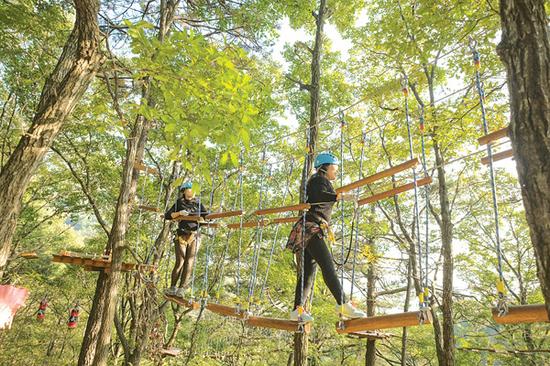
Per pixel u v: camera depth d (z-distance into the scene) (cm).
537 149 196
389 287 1584
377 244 1527
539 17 210
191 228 646
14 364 1405
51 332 1594
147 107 502
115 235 712
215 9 1185
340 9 1200
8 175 415
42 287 1620
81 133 1341
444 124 805
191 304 578
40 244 1844
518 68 209
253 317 472
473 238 1460
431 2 638
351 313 346
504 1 221
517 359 1071
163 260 1341
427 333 1566
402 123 941
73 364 1480
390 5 1055
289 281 1295
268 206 1455
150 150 1507
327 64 1398
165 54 436
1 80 1176
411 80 1013
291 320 409
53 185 1612
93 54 473
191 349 1378
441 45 656
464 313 1243
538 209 191
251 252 1469
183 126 473
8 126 1080
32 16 879
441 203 1017
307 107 1482
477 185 1274
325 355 1734
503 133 261
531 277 1378
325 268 369
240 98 447
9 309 391
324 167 409
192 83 454
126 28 1080
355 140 1267
